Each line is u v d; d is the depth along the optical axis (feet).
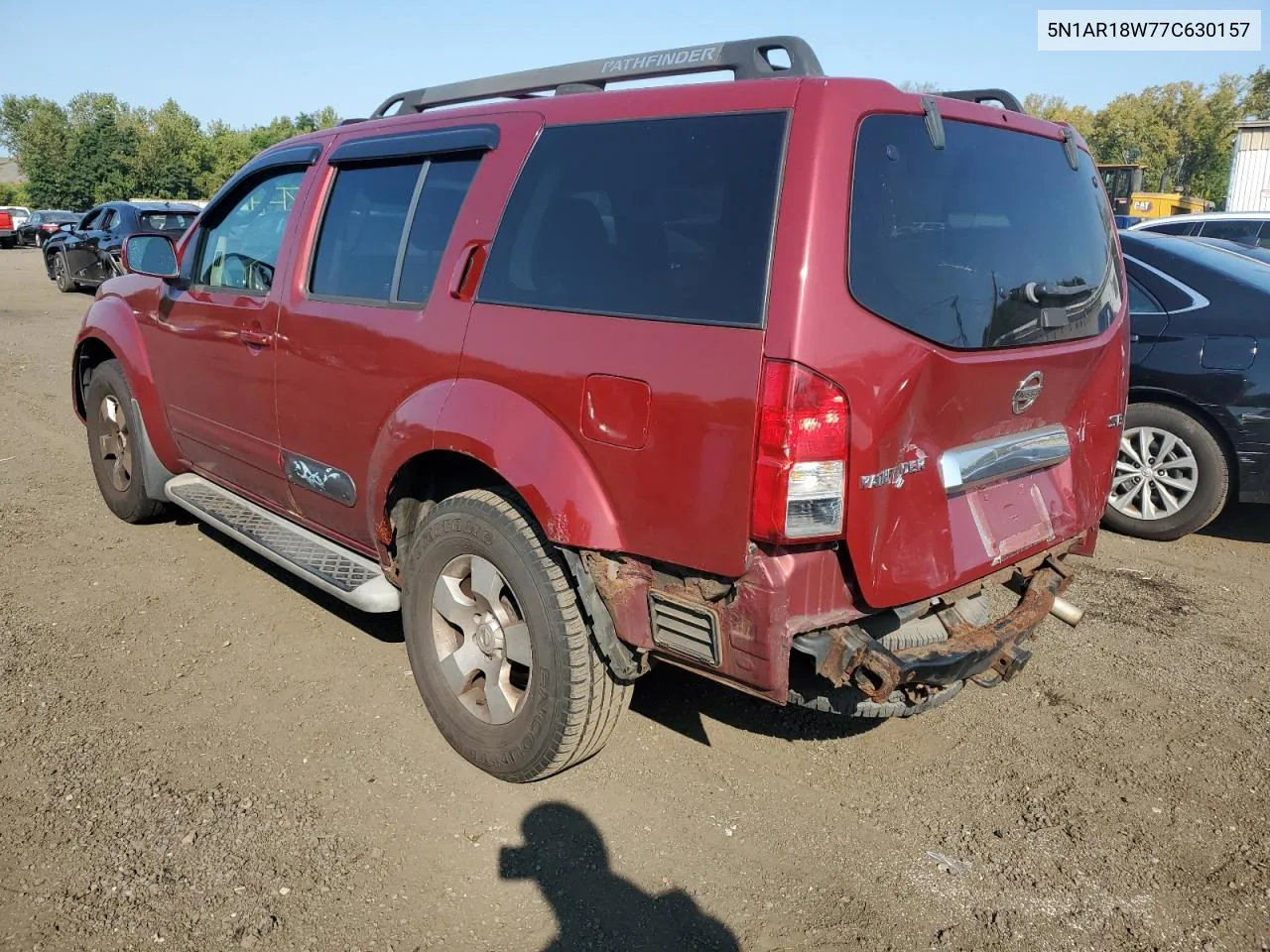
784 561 7.73
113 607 14.26
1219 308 17.07
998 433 9.23
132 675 12.30
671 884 8.93
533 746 9.68
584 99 9.60
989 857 9.41
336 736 11.11
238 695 11.93
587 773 10.62
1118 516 18.63
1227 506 21.15
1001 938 8.37
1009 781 10.66
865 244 7.74
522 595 9.41
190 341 14.46
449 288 10.09
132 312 16.17
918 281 8.13
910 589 8.39
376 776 10.36
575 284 9.03
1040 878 9.13
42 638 13.20
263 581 15.37
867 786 10.52
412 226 10.97
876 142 7.97
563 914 8.50
